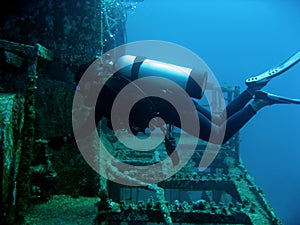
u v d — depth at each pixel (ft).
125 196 28.07
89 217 8.77
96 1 11.25
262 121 139.64
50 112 10.80
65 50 11.10
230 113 9.30
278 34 177.68
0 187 6.32
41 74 10.90
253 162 135.23
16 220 7.65
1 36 11.05
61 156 10.89
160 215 9.70
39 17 11.09
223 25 190.39
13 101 7.29
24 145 7.79
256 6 154.51
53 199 10.14
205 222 10.21
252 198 12.47
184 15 192.95
